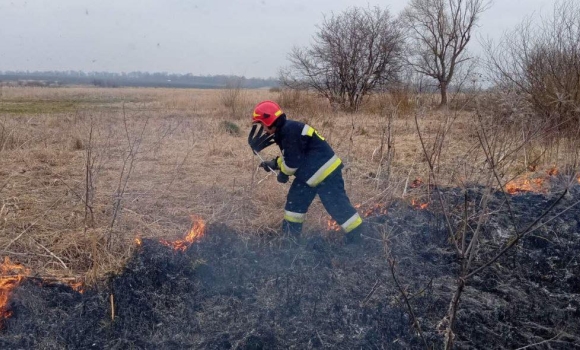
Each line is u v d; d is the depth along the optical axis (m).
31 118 12.92
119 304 3.65
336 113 15.93
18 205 5.25
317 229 4.93
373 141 9.50
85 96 29.45
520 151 7.28
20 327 3.40
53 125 11.16
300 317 3.60
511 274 4.31
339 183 4.50
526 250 4.64
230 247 4.46
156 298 3.75
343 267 4.26
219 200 5.54
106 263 4.06
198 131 10.52
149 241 4.41
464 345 3.36
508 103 5.90
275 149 8.81
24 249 4.27
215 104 17.48
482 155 6.98
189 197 5.65
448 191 5.76
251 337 3.35
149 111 15.93
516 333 3.52
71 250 4.24
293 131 4.29
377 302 3.74
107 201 5.43
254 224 4.93
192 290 3.88
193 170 6.99
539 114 8.45
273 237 4.76
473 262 4.44
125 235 4.55
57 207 5.21
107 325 3.47
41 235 4.50
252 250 4.50
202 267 4.13
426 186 5.97
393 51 18.33
